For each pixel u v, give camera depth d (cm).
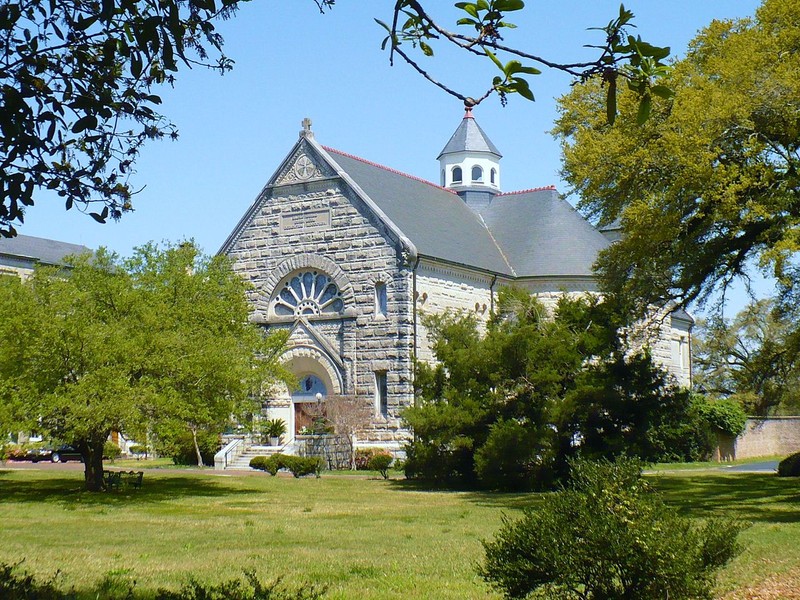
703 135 2486
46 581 1329
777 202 2528
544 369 3300
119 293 3372
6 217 871
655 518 1055
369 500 2994
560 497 1088
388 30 615
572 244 5078
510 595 1073
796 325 2961
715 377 6969
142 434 3039
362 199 4612
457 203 5678
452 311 4666
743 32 2741
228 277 4112
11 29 794
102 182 954
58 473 4353
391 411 4409
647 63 584
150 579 1411
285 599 1082
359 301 4572
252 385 3538
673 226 2592
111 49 805
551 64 595
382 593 1307
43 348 2966
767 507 2558
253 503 2886
